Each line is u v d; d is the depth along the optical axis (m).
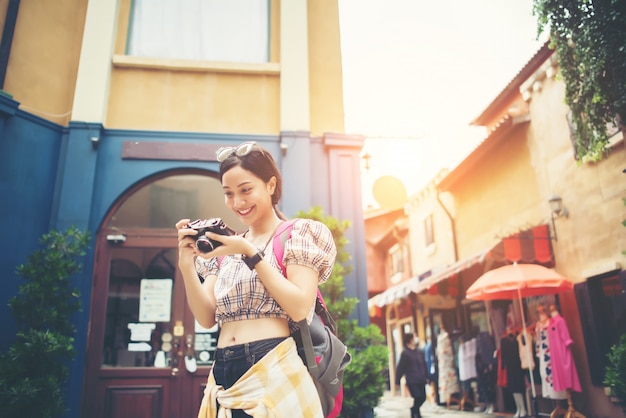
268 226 1.60
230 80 6.48
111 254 5.71
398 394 14.72
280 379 1.32
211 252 1.34
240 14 6.89
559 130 7.83
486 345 9.12
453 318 11.31
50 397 4.38
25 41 5.86
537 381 7.83
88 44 6.16
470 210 11.16
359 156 6.30
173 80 6.38
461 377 9.49
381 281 17.58
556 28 6.40
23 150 5.46
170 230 5.85
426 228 13.76
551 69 7.95
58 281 4.74
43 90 5.90
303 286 1.37
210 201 6.04
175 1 6.84
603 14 5.65
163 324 5.53
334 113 6.58
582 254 7.13
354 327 5.01
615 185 6.44
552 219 7.87
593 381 6.62
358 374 4.69
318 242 1.50
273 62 6.68
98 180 5.82
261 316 1.41
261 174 1.55
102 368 5.30
